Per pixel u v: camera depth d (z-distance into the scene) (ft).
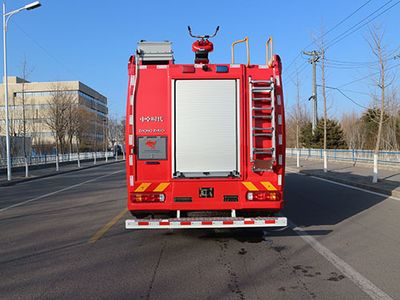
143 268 18.28
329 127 150.41
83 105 230.68
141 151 20.97
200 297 14.65
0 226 28.91
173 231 26.23
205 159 21.04
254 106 21.07
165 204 21.02
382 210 33.45
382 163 74.84
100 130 271.69
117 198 43.78
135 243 23.16
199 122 21.04
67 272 17.79
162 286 15.84
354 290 15.15
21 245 22.91
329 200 39.86
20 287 15.94
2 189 60.80
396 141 114.11
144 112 20.99
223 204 21.07
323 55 82.64
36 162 118.93
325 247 21.66
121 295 14.92
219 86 21.13
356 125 155.12
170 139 20.97
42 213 34.55
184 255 20.49
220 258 19.86
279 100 21.12
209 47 23.90
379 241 22.93
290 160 127.44
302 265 18.48
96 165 140.67
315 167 87.66
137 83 21.11
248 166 21.11
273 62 21.30
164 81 21.09
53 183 68.28
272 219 20.74
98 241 23.66
